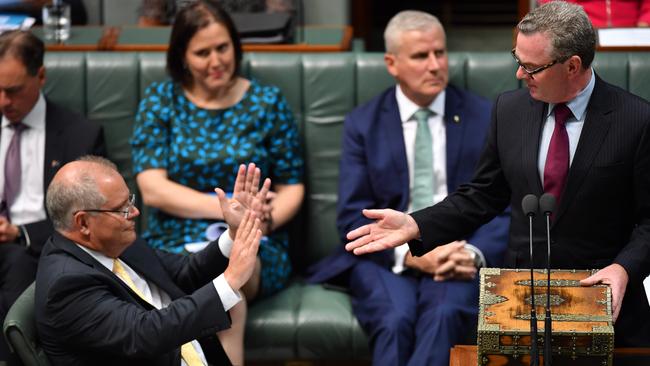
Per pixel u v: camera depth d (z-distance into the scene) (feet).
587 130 29.76
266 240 39.52
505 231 38.11
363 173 39.60
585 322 25.95
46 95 42.47
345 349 37.60
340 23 53.06
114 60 42.63
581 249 30.45
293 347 37.73
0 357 34.55
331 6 52.95
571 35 28.30
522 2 55.77
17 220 40.09
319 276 40.32
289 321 37.60
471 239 38.06
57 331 28.71
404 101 39.91
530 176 30.40
